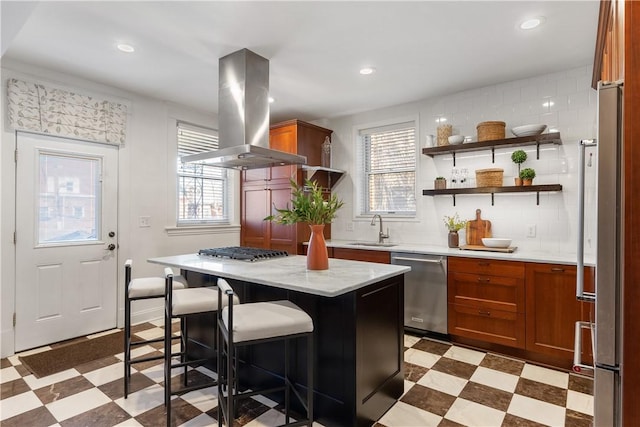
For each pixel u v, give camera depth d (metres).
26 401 2.24
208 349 2.72
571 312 2.68
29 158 3.07
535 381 2.54
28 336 3.06
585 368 1.35
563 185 3.24
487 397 2.32
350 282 1.93
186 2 2.16
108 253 3.59
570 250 3.20
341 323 1.95
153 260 2.78
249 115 2.82
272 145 4.55
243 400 2.29
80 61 2.99
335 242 4.41
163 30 2.50
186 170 4.37
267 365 2.32
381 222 4.28
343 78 3.42
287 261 2.70
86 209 3.44
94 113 3.44
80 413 2.11
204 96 3.92
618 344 1.09
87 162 3.45
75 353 3.00
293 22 2.40
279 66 3.12
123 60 2.98
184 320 2.66
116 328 3.65
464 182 3.79
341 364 1.95
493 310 3.02
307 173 4.45
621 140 1.07
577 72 3.17
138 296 2.32
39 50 2.79
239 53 2.82
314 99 4.06
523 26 2.45
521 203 3.46
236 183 4.91
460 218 3.83
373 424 2.03
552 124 3.29
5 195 2.93
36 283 3.11
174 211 4.18
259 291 2.37
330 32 2.54
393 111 4.32
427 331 3.40
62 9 2.23
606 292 1.10
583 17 2.33
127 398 2.28
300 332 1.77
